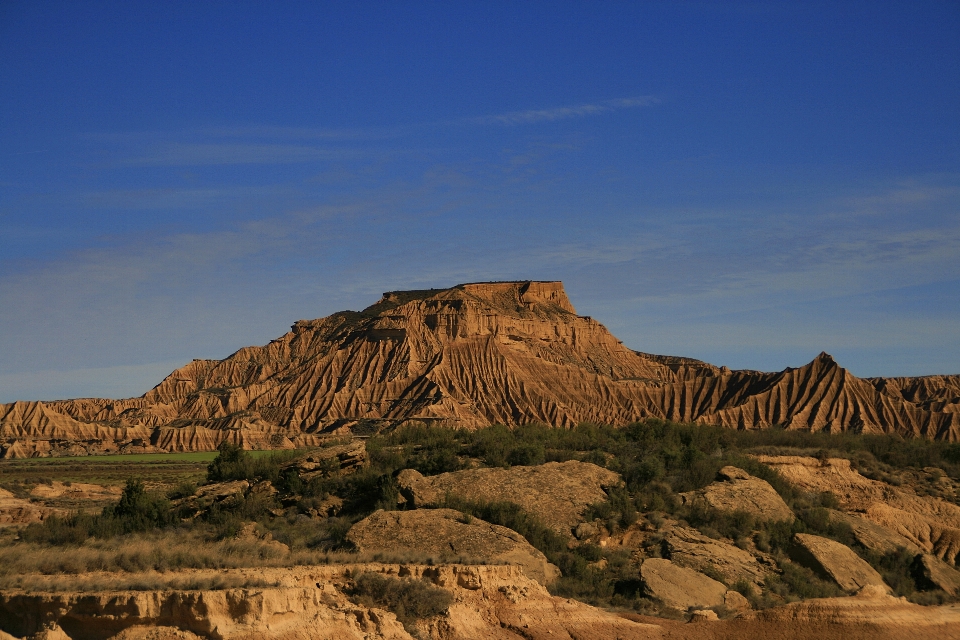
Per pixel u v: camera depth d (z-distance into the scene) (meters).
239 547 48.81
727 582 54.12
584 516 62.44
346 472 71.06
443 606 39.56
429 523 56.44
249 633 33.38
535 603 42.56
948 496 81.12
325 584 38.34
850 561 58.94
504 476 66.88
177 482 141.25
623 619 43.62
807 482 77.62
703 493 66.75
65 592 34.62
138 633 32.81
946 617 44.47
